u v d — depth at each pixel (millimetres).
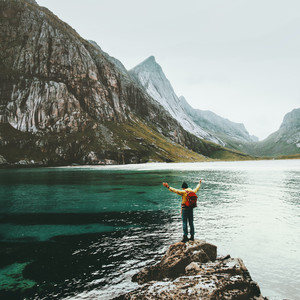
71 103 178250
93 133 175250
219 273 9250
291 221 19219
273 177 61750
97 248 13969
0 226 19062
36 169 113250
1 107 153125
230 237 15406
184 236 12859
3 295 8945
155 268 10609
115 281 10070
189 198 13023
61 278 10344
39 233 17156
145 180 57156
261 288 9359
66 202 29516
